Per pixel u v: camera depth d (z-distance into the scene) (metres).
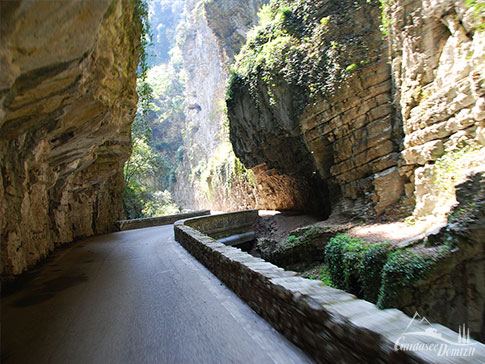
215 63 43.16
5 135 4.82
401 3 10.84
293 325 2.83
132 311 4.16
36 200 7.89
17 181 5.91
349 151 13.47
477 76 8.07
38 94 4.07
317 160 15.33
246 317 3.58
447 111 9.25
